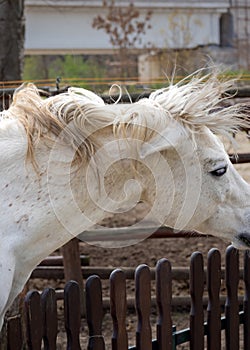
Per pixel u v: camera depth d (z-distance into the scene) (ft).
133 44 54.13
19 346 11.63
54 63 65.05
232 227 11.85
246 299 15.14
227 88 12.03
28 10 65.36
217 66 15.88
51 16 66.18
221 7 69.15
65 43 66.90
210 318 14.23
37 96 10.97
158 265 13.12
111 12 54.29
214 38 69.10
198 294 13.85
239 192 11.84
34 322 11.50
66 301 11.87
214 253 14.15
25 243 10.53
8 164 10.54
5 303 10.29
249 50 63.21
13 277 10.48
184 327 19.67
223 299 19.66
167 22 67.26
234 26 70.49
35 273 20.61
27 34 66.03
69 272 19.69
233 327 14.73
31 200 10.55
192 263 13.76
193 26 68.74
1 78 21.83
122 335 12.54
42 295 11.68
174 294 21.62
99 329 12.29
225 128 11.43
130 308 20.61
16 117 10.89
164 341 13.26
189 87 11.41
